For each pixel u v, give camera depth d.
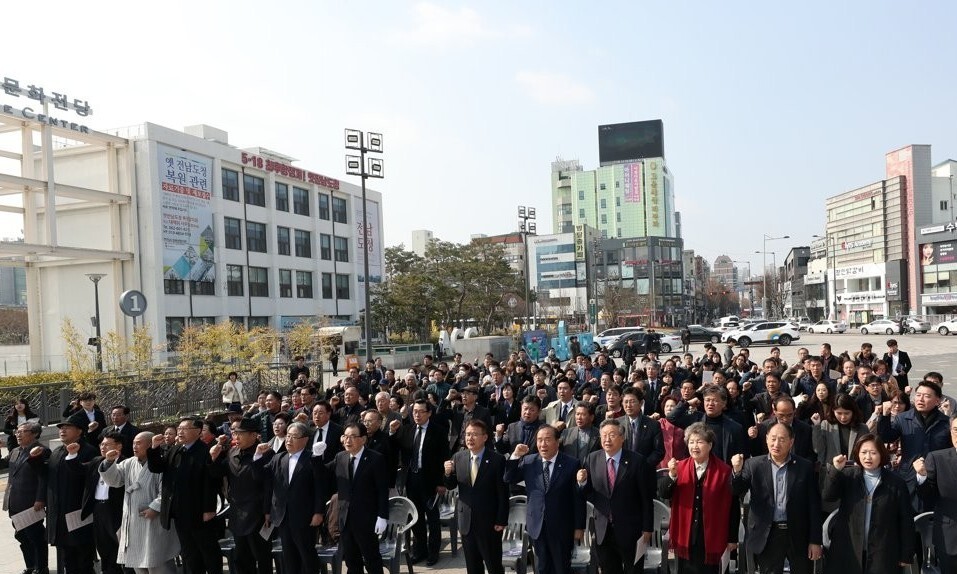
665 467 7.52
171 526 7.27
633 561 6.05
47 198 34.97
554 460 6.39
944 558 5.74
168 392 19.38
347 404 10.55
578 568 6.51
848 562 5.75
